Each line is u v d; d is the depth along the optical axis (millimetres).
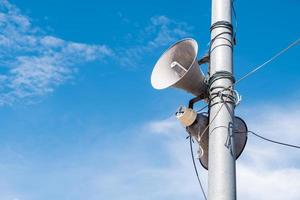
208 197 4668
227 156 4727
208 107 5055
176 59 5379
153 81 5371
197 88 5117
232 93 4945
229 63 5051
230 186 4629
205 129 5012
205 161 5066
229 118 4855
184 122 5051
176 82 5105
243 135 5109
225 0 5285
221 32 5148
